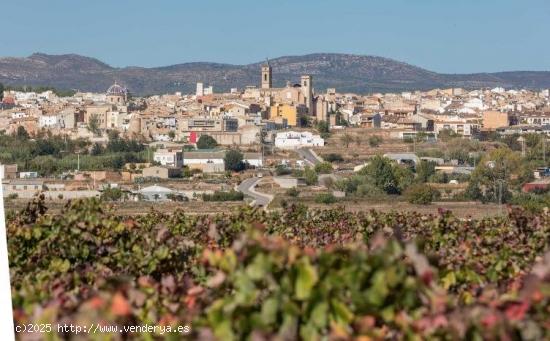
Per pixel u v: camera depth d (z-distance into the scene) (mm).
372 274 12188
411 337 11984
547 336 11570
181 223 35438
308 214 48906
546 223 31781
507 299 13039
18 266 24109
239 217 36094
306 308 11914
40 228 25375
